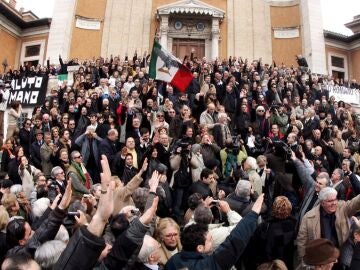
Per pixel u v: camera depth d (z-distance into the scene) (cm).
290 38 2891
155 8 2872
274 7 2964
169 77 1233
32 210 544
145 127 1061
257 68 1875
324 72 2755
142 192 531
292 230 488
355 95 2139
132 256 342
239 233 356
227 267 346
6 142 1029
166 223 427
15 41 3116
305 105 1494
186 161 771
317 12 2852
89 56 2781
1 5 2859
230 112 1281
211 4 2894
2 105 1471
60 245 336
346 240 477
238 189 577
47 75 1778
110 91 1360
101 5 2877
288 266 489
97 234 266
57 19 2789
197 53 2812
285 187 657
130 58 2773
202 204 485
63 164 859
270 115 1252
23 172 833
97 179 894
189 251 354
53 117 1186
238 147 898
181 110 1063
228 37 2847
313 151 966
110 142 906
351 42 3120
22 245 378
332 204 484
